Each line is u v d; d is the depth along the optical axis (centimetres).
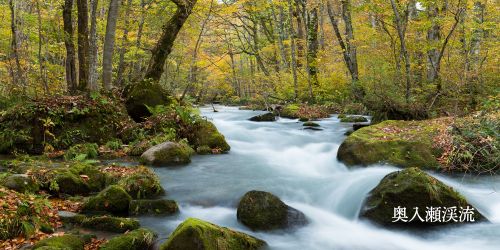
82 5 1289
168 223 555
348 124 1459
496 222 577
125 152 970
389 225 557
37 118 975
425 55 1709
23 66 1644
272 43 2688
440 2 1454
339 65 2261
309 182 745
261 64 2584
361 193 630
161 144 909
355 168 834
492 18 1574
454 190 587
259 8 2378
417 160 798
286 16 2716
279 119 1670
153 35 2231
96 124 1039
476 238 528
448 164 784
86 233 496
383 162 809
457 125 870
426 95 1352
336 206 645
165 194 671
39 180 633
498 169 782
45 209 535
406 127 958
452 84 1335
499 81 1379
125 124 1103
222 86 3262
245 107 2323
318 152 1027
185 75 2981
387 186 577
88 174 688
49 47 1669
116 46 2184
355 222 594
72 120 1012
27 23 1633
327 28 3228
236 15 2445
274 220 552
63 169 676
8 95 1319
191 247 411
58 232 494
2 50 1697
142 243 462
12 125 965
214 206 630
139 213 578
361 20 1894
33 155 941
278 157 1001
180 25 1440
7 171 709
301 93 2123
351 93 1912
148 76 1421
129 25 1978
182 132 1092
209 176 793
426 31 1686
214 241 427
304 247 507
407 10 1539
